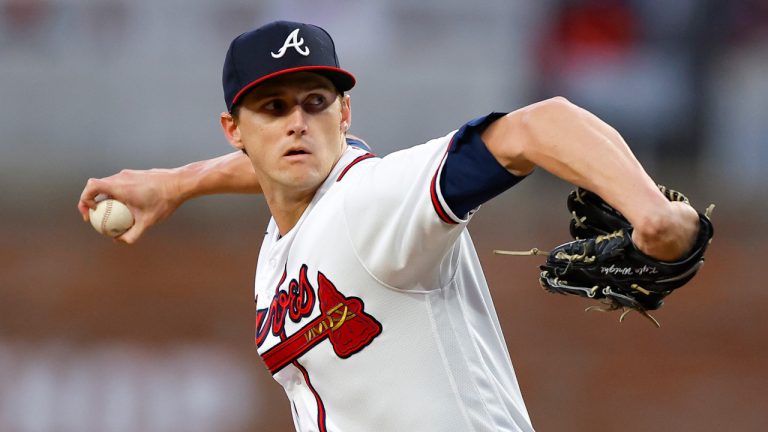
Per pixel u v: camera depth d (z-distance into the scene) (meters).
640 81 60.12
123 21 60.59
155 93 60.69
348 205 9.32
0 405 28.41
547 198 60.06
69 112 60.69
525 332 36.53
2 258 47.84
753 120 61.25
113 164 60.53
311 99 9.73
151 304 39.97
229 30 60.44
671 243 7.50
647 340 36.28
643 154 60.66
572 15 59.97
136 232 12.96
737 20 60.47
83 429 26.52
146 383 30.36
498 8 60.91
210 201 59.03
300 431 10.68
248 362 32.62
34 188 58.38
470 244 10.51
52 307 39.56
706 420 27.64
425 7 60.91
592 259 8.24
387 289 9.41
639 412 28.20
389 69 61.06
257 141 9.84
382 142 61.19
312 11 60.12
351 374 9.78
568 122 7.90
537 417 27.61
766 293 43.31
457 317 9.85
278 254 10.20
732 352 34.84
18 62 60.62
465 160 8.41
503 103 61.03
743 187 59.56
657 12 59.78
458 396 9.68
